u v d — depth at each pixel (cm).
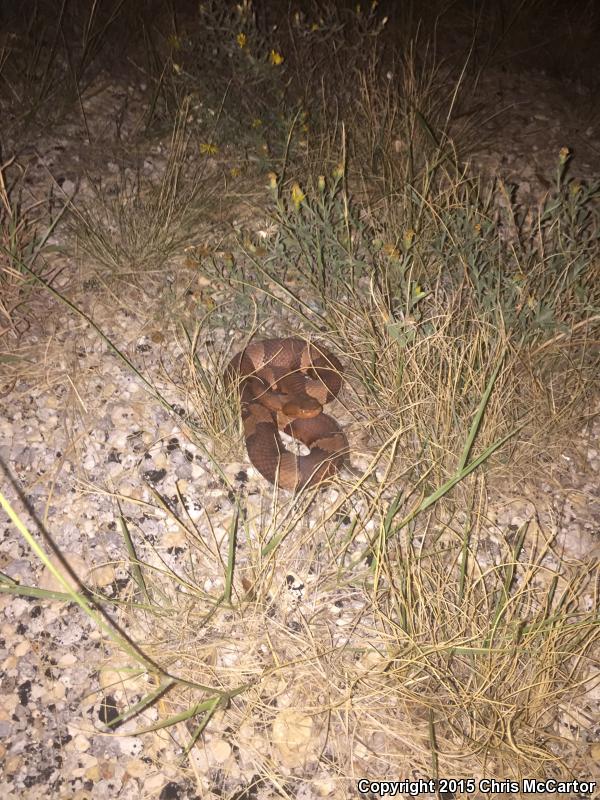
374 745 58
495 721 58
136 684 60
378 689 60
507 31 142
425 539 71
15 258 85
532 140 127
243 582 66
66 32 124
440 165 107
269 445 77
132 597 65
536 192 115
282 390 84
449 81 133
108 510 71
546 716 61
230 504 73
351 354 84
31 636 62
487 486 76
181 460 76
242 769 56
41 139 109
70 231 96
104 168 107
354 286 87
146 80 122
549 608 67
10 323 84
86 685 60
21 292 88
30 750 56
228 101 113
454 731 58
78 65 118
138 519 71
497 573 69
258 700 59
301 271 93
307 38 117
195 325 88
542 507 76
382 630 65
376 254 93
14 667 60
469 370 77
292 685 60
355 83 122
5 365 81
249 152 111
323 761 57
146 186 104
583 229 99
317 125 113
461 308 88
